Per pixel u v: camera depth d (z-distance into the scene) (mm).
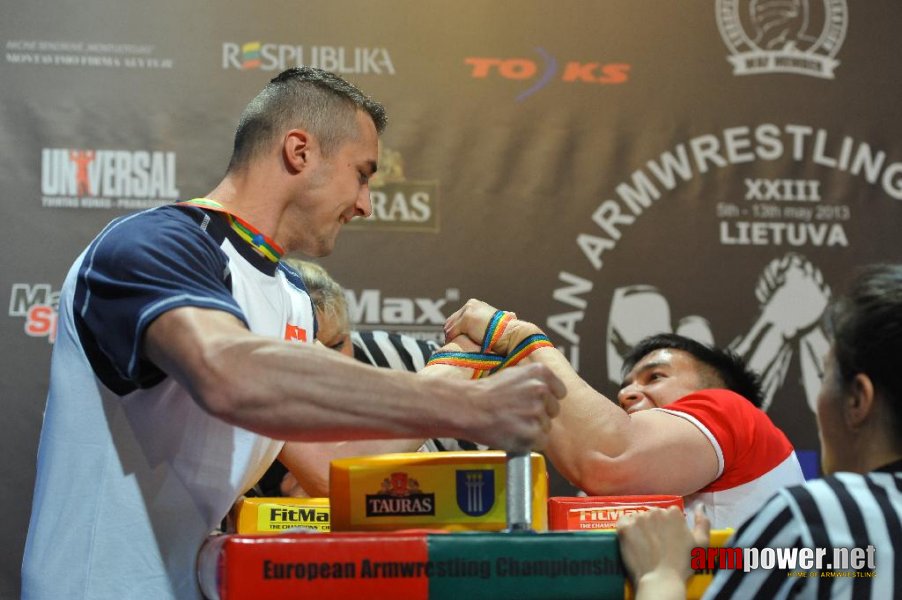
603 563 1173
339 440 1250
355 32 3365
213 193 1617
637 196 3400
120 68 3260
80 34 3250
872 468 1264
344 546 1130
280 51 3330
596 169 3396
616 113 3428
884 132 3498
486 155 3363
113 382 1422
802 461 3309
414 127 3348
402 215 3305
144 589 1396
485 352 1807
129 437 1428
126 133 3234
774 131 3467
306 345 1255
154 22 3285
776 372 3354
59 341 1474
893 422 1247
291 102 1625
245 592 1111
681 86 3461
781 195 3438
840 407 1291
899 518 1184
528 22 3434
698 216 3404
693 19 3496
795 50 3510
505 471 1324
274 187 1603
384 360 2906
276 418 1215
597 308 3340
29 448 3057
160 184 3232
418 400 1226
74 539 1413
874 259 3438
